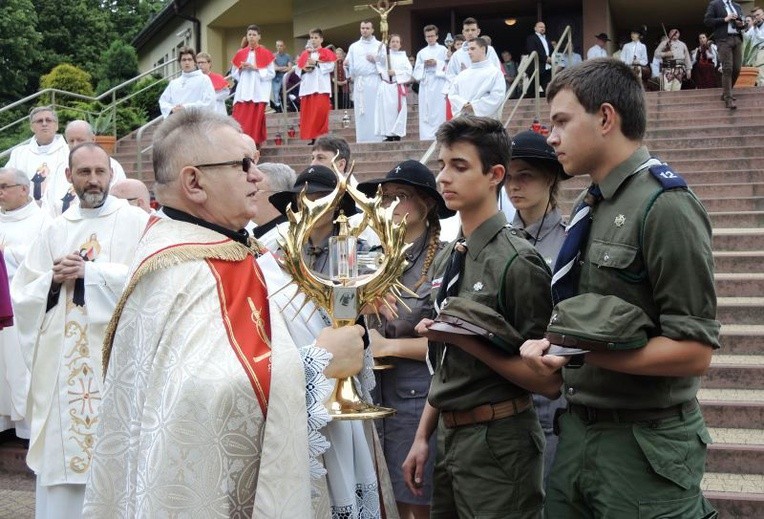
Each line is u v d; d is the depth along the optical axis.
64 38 34.84
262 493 2.58
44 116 9.38
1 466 6.96
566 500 2.97
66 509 5.06
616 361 2.70
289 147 14.37
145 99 19.84
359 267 3.68
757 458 5.39
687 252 2.67
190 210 2.89
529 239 4.21
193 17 27.66
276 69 19.44
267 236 4.60
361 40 15.30
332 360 2.97
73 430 5.05
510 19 23.86
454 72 14.04
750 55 16.19
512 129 13.77
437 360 3.35
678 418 2.81
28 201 7.42
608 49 22.88
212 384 2.55
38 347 5.13
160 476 2.51
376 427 4.13
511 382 3.18
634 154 2.85
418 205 4.22
